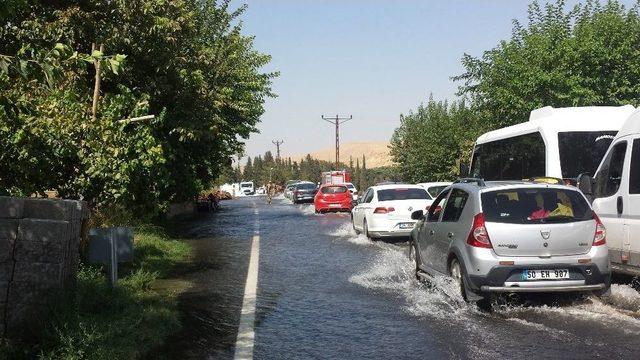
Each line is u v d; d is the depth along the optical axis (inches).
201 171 975.0
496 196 311.7
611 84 879.1
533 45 928.3
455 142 1482.5
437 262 357.1
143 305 305.4
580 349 231.3
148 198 514.6
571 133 484.7
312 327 275.4
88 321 249.0
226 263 491.2
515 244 295.6
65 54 219.3
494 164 625.0
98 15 523.8
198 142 744.3
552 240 295.7
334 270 450.3
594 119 488.1
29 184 376.2
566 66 885.8
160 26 526.6
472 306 310.0
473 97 1080.8
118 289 312.2
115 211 489.1
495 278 294.8
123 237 334.0
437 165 1481.3
